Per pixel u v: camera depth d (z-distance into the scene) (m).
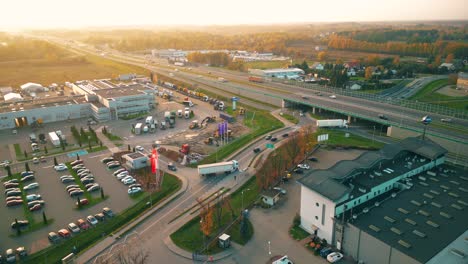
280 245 76.62
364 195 79.31
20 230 82.06
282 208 91.50
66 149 132.25
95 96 182.38
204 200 95.31
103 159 120.06
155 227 83.62
